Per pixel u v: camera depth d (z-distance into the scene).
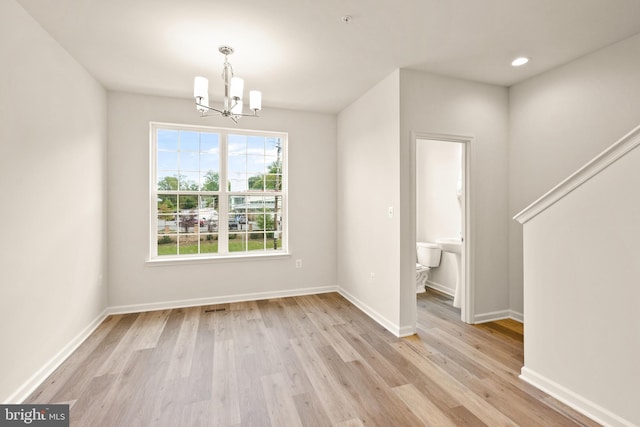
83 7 1.97
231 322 3.20
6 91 1.82
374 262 3.34
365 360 2.41
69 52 2.55
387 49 2.54
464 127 3.13
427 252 4.38
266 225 4.16
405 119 2.89
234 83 2.32
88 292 2.89
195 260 3.70
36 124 2.11
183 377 2.17
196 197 3.86
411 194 2.92
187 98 3.67
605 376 1.69
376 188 3.29
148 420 1.73
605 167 1.69
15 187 1.90
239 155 4.04
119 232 3.45
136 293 3.51
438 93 3.02
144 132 3.52
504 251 3.33
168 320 3.25
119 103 3.43
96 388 2.04
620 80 2.43
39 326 2.12
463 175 3.22
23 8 1.97
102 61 2.72
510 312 3.35
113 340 2.76
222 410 1.82
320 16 2.10
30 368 2.02
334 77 3.09
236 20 2.14
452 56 2.66
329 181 4.33
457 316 3.42
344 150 4.09
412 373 2.22
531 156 3.12
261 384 2.08
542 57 2.69
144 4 1.96
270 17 2.11
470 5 1.98
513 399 1.92
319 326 3.10
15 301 1.89
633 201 1.58
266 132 4.06
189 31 2.27
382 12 2.05
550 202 1.96
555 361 1.94
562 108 2.83
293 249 4.16
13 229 1.88
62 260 2.43
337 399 1.92
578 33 2.32
